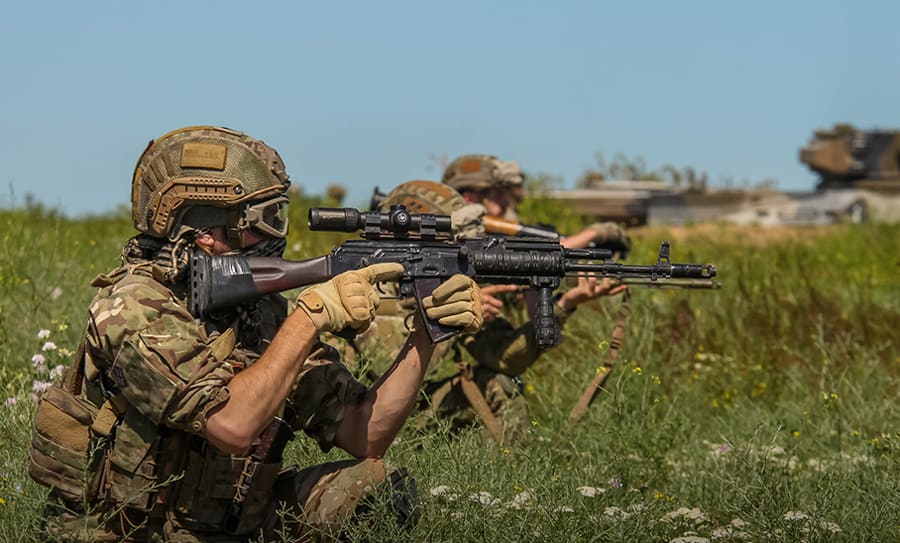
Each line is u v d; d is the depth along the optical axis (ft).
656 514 21.57
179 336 15.80
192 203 16.51
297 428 17.92
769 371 35.47
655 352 35.47
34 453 16.35
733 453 25.76
